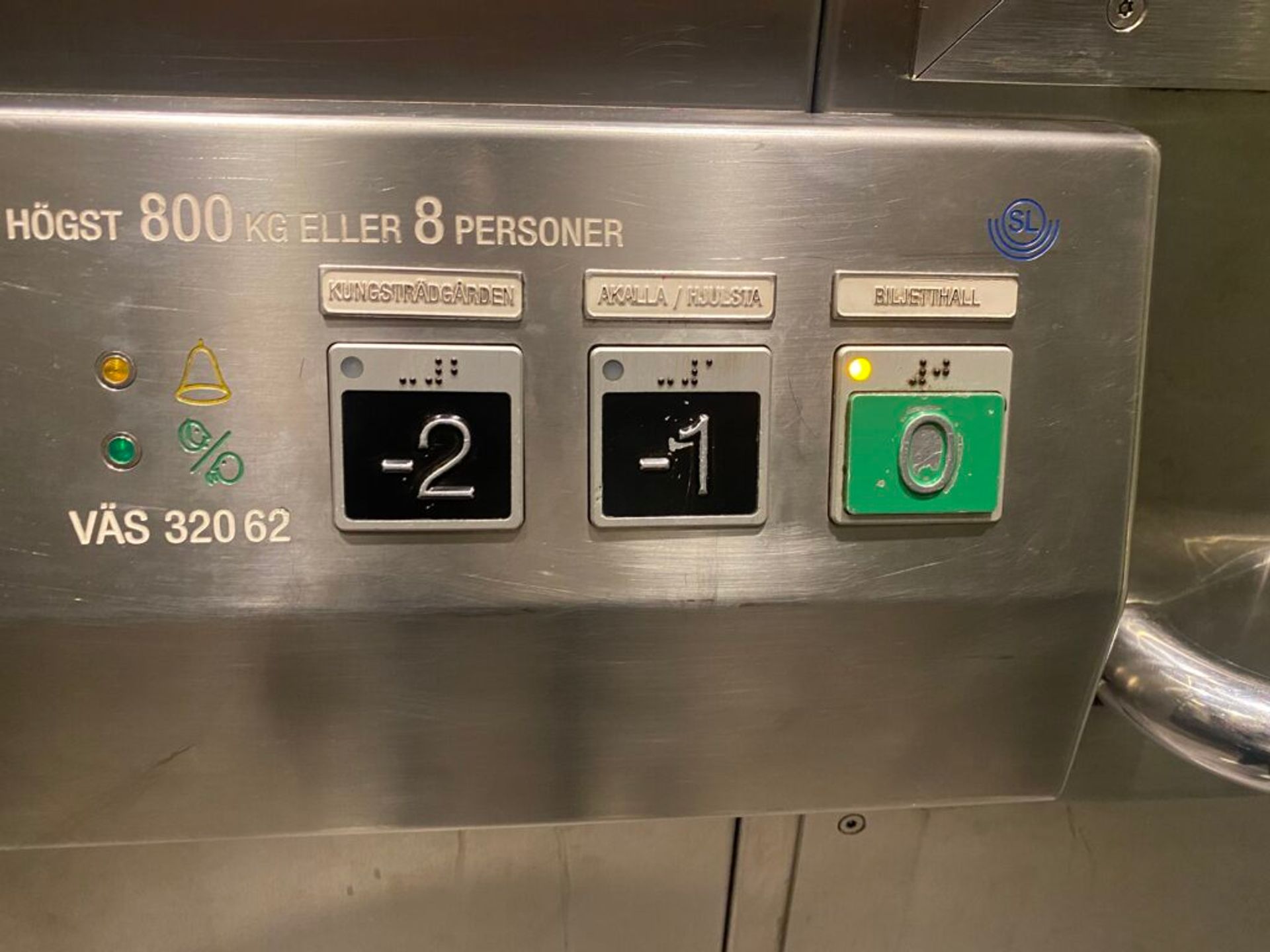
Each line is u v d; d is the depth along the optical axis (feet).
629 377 1.11
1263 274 1.42
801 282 1.13
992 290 1.16
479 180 1.07
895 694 1.26
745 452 1.14
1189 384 1.45
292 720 1.18
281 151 1.05
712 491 1.14
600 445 1.12
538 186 1.08
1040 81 1.27
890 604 1.21
